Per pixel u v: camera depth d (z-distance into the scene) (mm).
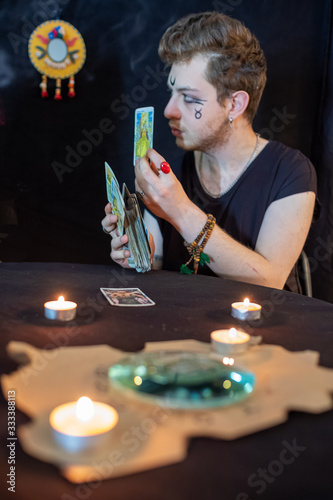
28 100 2656
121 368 749
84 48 2623
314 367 797
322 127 2484
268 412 643
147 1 2588
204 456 550
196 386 691
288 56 2506
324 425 620
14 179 2719
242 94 1643
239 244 1581
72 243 2803
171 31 1636
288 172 1702
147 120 1613
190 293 1298
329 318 1106
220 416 628
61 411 603
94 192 2770
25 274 1452
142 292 1289
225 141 1718
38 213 2760
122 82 2670
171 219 1547
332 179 2471
